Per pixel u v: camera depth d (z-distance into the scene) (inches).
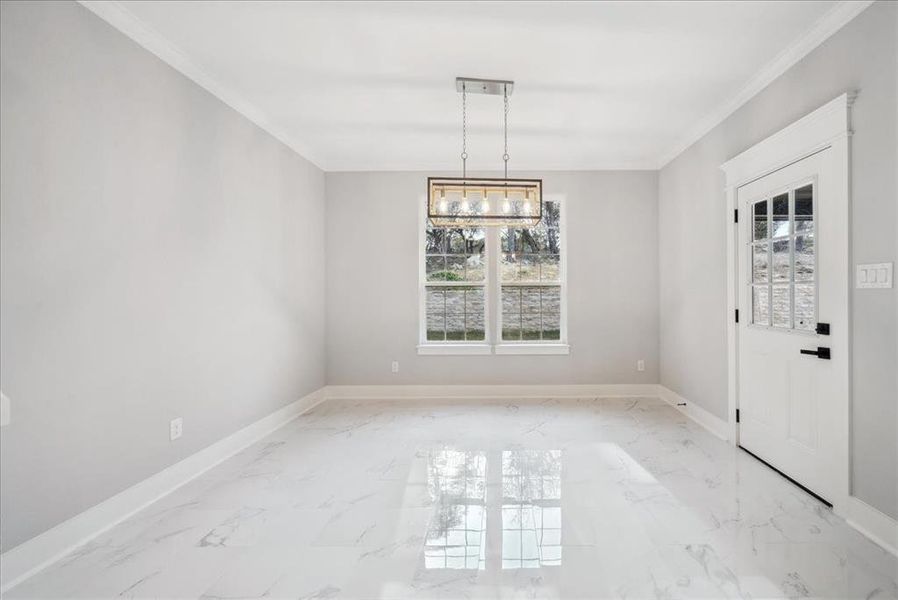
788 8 83.4
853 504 81.1
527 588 64.8
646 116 134.9
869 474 78.1
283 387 148.7
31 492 69.6
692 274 149.7
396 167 182.9
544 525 82.0
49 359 72.3
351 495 95.1
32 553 69.4
